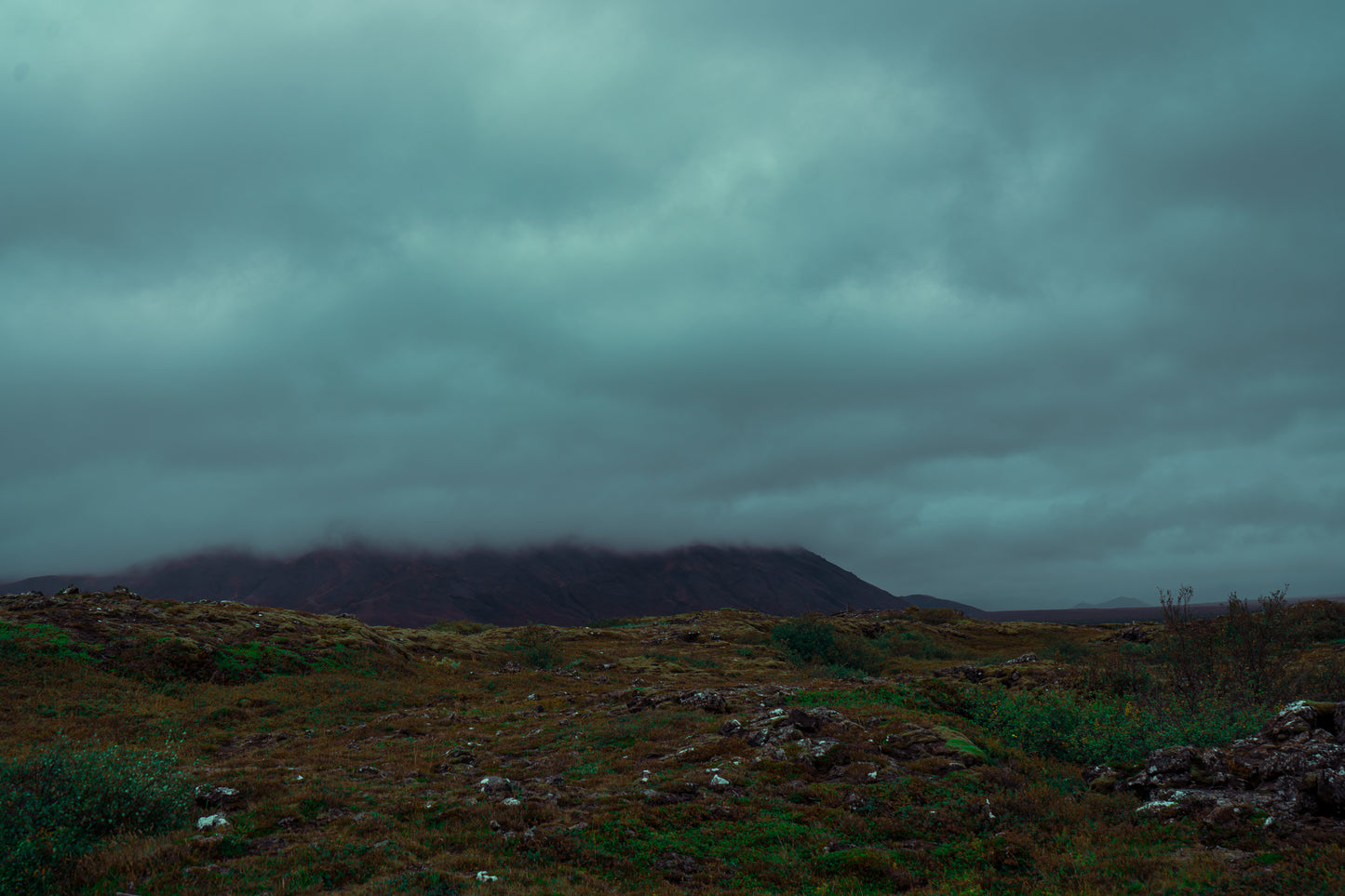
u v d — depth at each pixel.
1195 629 22.52
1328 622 48.75
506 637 73.00
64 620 36.59
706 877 11.52
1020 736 19.45
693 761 18.30
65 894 9.96
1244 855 10.76
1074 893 10.37
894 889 11.28
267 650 39.19
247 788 15.59
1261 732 14.84
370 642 46.22
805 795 15.28
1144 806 13.21
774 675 47.75
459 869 11.27
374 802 15.01
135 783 13.22
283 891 10.15
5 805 11.34
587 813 14.10
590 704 29.30
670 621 111.25
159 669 33.75
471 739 23.61
